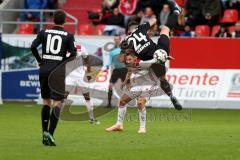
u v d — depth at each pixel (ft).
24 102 176.35
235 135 108.17
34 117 139.85
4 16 192.54
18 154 83.25
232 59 167.53
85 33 188.65
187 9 189.98
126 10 188.55
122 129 112.98
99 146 91.56
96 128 118.01
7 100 176.55
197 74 167.63
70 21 202.08
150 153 84.38
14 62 174.50
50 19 194.90
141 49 109.40
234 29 183.11
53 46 90.89
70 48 91.45
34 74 174.40
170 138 102.42
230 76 167.12
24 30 191.52
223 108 167.02
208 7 187.73
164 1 188.34
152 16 177.27
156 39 165.68
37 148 89.04
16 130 113.60
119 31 184.24
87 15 202.90
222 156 82.38
